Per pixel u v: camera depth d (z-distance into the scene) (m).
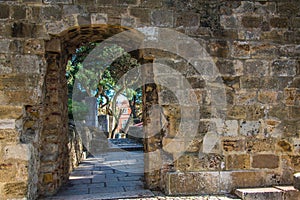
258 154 4.35
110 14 4.10
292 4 4.51
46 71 4.25
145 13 4.21
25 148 3.73
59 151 4.57
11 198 3.66
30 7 3.98
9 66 3.88
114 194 4.19
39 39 3.97
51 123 4.41
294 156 4.40
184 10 4.31
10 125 3.76
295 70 4.47
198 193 4.18
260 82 4.41
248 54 4.40
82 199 3.98
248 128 4.36
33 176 3.94
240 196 4.04
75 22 4.02
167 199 3.97
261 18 4.45
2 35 3.91
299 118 4.44
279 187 4.21
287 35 4.48
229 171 4.28
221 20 4.38
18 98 3.85
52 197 4.12
